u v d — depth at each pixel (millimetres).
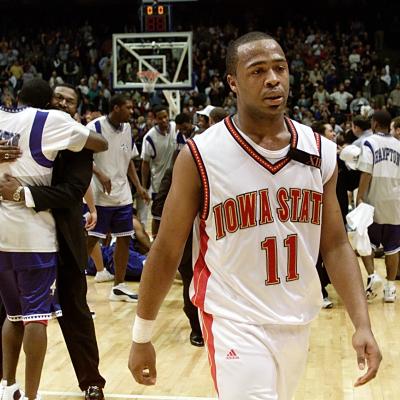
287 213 5238
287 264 5281
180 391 9648
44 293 8273
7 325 8508
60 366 10734
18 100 8719
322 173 5375
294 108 39125
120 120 14508
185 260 11461
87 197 12000
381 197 14930
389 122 14992
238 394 5105
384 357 11250
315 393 9562
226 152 5211
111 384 9938
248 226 5199
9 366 8469
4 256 8219
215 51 47500
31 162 8250
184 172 5258
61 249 8602
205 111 15547
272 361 5258
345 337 12430
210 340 5344
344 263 5473
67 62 48000
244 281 5258
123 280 15344
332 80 44000
